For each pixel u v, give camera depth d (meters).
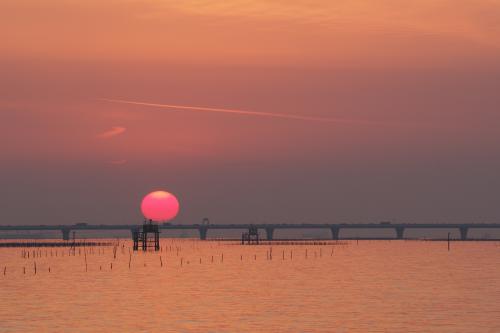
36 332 163.00
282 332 162.50
